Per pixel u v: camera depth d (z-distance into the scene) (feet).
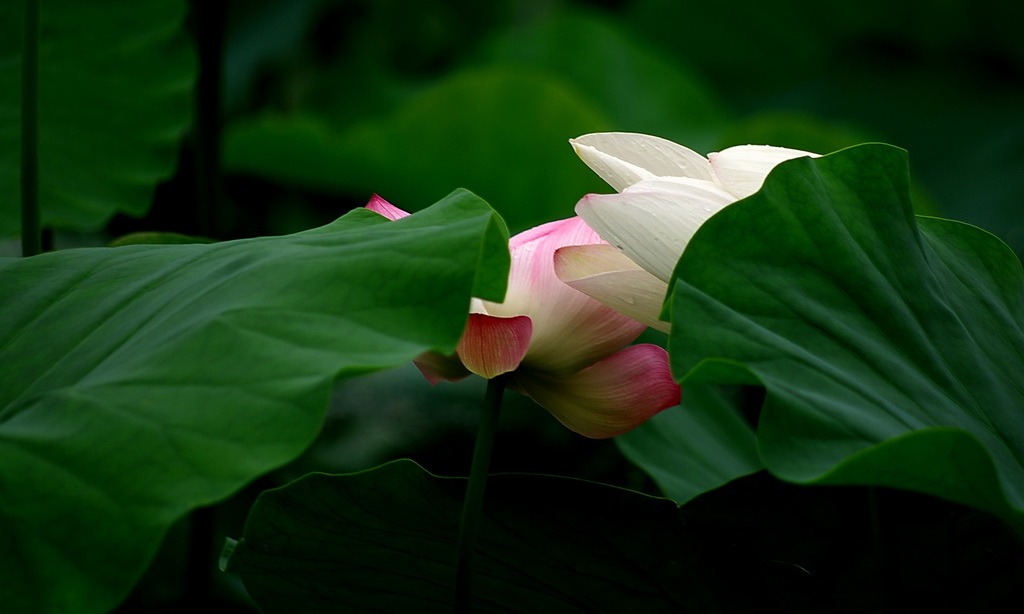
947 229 6.20
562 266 5.98
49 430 5.56
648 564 6.03
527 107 11.82
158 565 7.77
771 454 5.50
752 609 6.09
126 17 7.97
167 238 6.93
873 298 5.84
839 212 5.92
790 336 5.70
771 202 5.84
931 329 5.86
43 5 7.73
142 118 8.04
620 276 5.93
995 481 5.41
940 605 6.06
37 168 6.68
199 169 7.73
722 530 6.02
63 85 7.86
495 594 6.20
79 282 6.07
